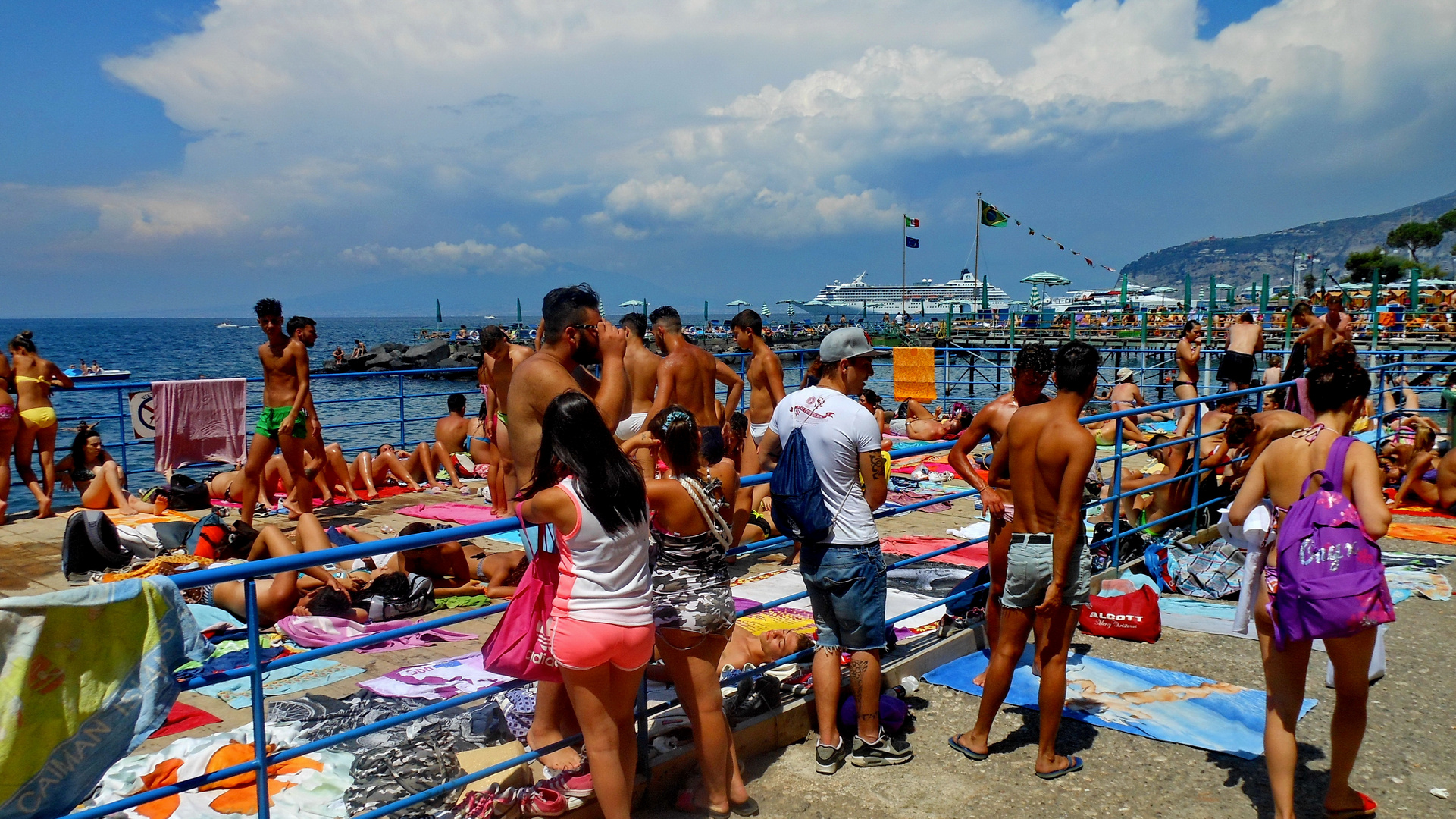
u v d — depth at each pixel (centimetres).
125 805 240
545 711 351
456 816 314
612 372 395
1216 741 412
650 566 329
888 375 2878
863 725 391
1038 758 384
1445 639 550
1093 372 366
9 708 220
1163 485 693
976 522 870
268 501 899
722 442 410
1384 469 1011
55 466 912
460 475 1107
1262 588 339
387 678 454
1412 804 359
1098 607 562
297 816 310
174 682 245
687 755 368
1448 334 2236
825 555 380
